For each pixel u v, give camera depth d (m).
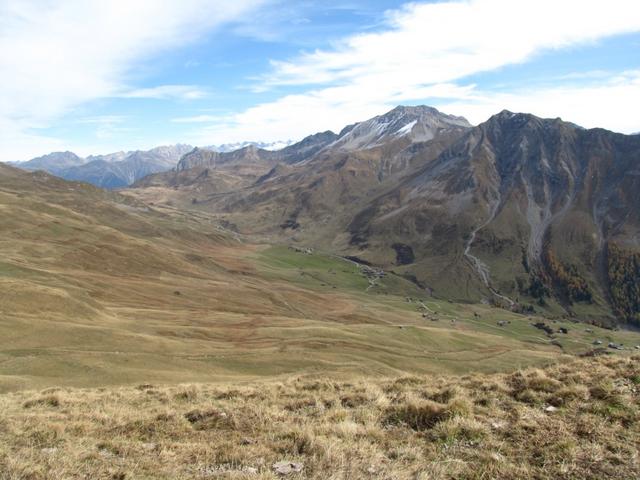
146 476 10.59
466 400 14.95
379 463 10.96
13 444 13.11
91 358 63.88
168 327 103.06
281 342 102.50
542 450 11.12
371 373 81.81
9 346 67.50
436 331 144.88
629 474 9.78
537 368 19.41
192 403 19.67
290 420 15.12
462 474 10.14
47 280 123.06
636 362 18.12
